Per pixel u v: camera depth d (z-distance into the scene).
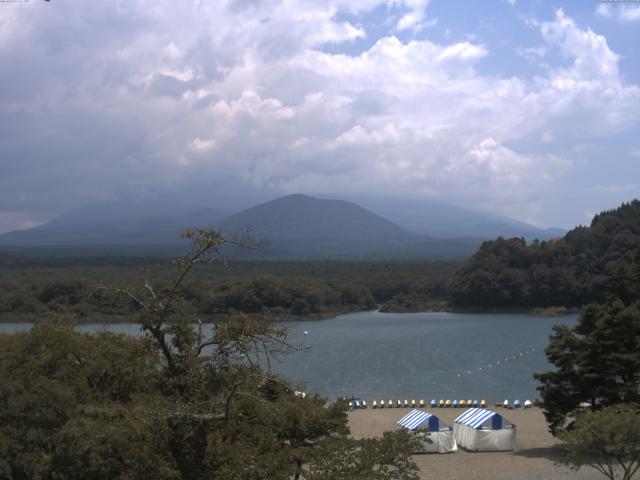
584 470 44.72
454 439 52.94
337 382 94.75
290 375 100.19
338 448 22.38
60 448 26.75
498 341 136.12
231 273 180.00
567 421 60.34
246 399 22.86
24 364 34.16
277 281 181.12
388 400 80.75
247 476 21.72
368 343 136.88
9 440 29.80
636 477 41.50
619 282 62.41
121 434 22.11
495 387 88.94
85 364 33.97
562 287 192.62
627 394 47.38
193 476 22.34
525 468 46.53
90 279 131.75
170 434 21.92
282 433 31.34
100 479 25.94
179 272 23.77
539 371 100.62
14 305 127.38
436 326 167.25
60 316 40.25
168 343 23.61
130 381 32.53
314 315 186.62
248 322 22.78
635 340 48.56
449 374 100.19
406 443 22.61
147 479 21.64
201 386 22.66
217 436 22.44
